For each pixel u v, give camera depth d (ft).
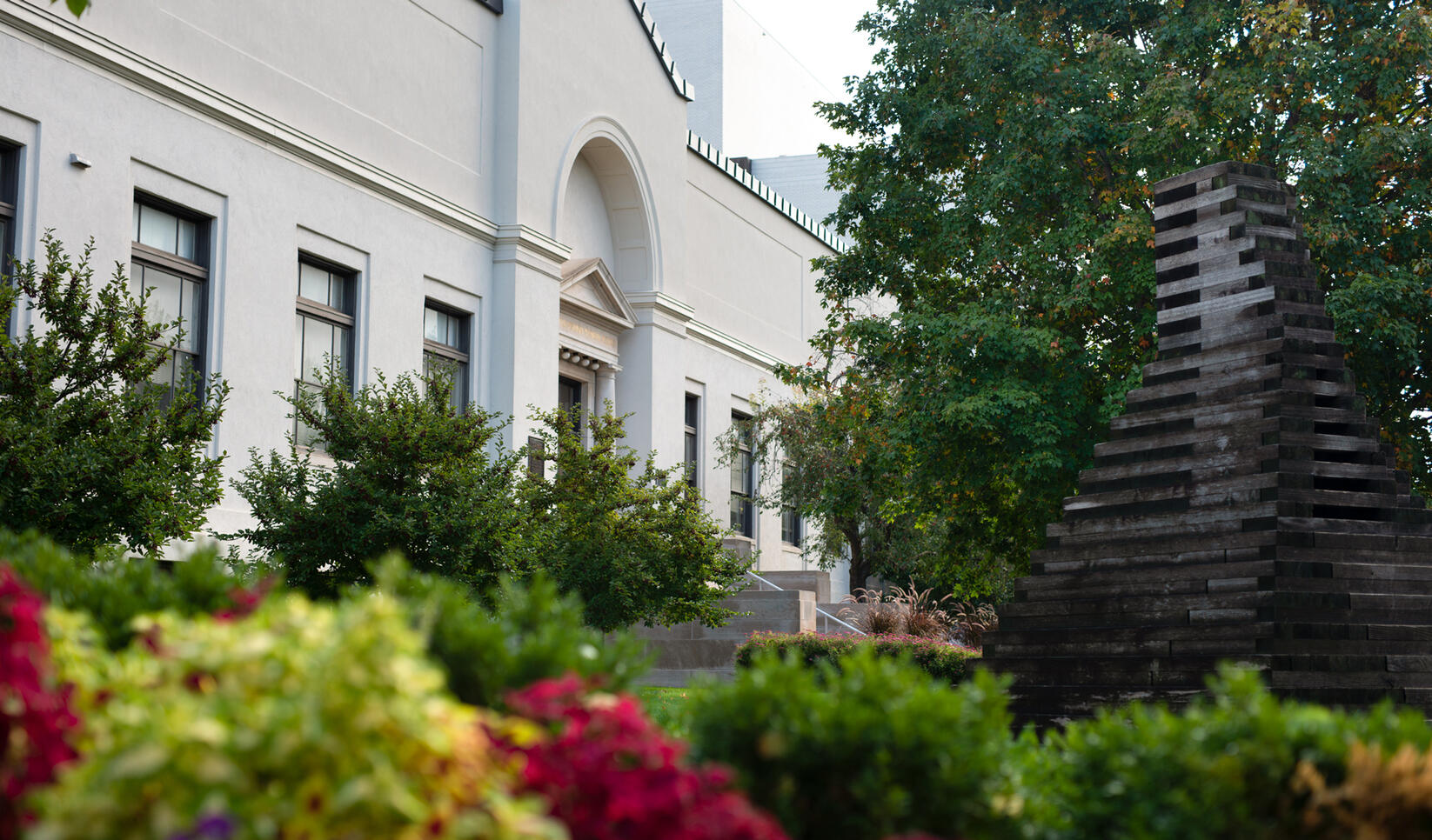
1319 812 11.86
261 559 43.80
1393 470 27.14
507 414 71.41
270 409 55.93
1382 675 25.41
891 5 68.44
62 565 15.29
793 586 89.45
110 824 7.82
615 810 9.40
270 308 56.39
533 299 74.13
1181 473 28.02
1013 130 61.57
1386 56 57.41
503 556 44.19
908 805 11.50
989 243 63.57
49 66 46.60
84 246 46.96
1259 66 59.67
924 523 71.92
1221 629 25.81
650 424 89.92
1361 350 55.57
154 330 37.27
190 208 52.90
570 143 79.30
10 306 34.81
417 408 45.85
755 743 11.78
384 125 64.44
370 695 8.27
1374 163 56.03
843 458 84.23
